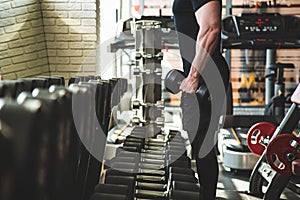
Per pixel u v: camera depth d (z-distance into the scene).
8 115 0.50
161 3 7.61
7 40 5.32
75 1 5.75
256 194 3.93
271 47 5.53
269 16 5.74
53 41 5.80
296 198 3.94
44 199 0.59
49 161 0.59
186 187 1.61
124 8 7.14
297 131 5.39
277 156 3.19
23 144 0.51
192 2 2.59
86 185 1.28
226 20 5.82
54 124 0.61
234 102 7.84
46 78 1.26
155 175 2.23
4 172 0.49
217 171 2.72
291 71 7.96
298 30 5.64
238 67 7.78
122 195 1.29
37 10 5.68
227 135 5.09
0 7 5.20
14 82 0.93
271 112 5.87
